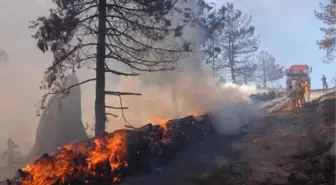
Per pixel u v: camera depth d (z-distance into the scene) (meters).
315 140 9.93
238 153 10.47
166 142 9.98
